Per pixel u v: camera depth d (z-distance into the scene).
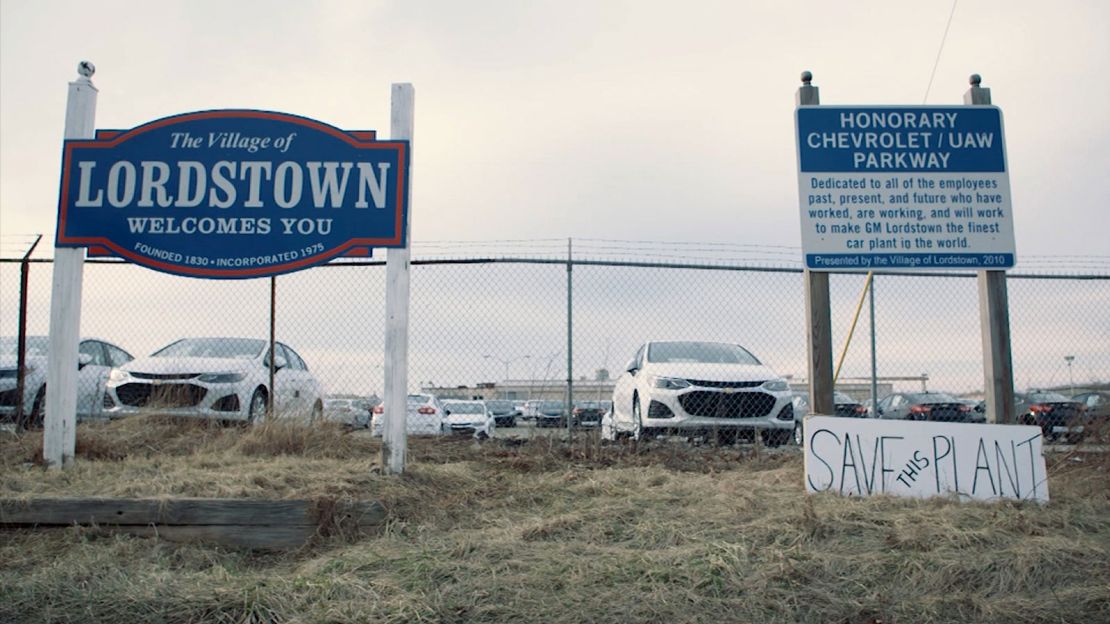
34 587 4.15
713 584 4.14
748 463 7.30
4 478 5.68
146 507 5.04
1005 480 5.80
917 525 4.88
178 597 4.02
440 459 7.36
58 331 6.38
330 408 8.52
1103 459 6.39
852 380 9.81
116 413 8.66
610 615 3.88
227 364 9.20
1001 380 6.25
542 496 5.73
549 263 9.01
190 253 6.38
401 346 6.12
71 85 6.59
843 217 6.27
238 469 6.13
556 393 9.24
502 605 3.96
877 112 6.39
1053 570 4.28
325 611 3.88
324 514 5.06
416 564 4.41
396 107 6.47
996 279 6.34
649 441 8.44
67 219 6.43
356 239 6.32
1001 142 6.37
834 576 4.25
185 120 6.51
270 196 6.40
